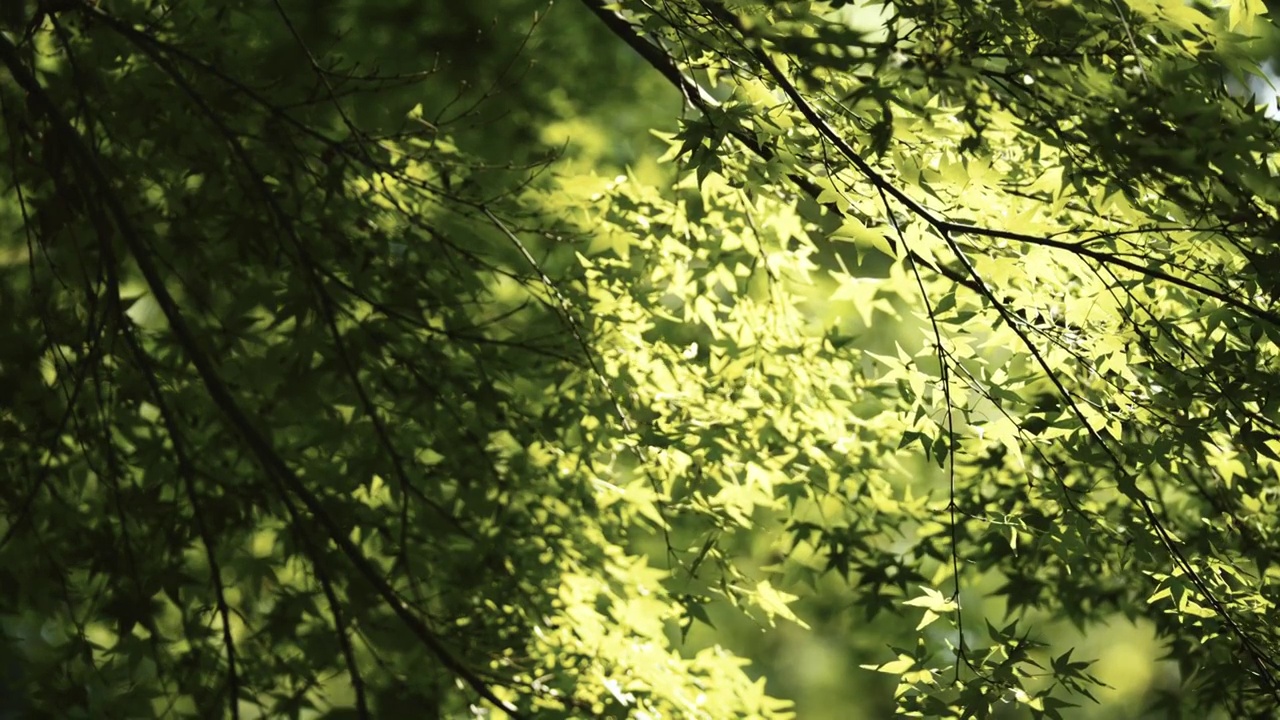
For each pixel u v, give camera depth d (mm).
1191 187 3758
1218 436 4699
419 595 5441
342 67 7391
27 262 6355
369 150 5621
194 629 5281
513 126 9141
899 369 4176
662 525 5961
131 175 5512
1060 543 4203
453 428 5883
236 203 5562
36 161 5301
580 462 5879
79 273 5719
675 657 5887
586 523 6086
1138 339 4004
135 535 5598
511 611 5934
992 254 4227
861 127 3963
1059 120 3893
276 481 4691
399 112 7270
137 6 5414
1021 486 5438
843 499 5879
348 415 6199
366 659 6613
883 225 4121
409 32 8727
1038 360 3979
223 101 5344
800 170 4172
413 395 5805
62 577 5227
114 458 5086
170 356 5641
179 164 5523
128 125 5340
